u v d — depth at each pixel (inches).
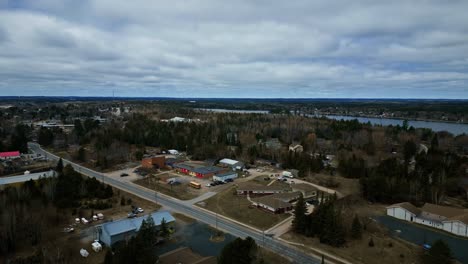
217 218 2620.6
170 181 3634.4
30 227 2133.4
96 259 1934.1
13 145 4958.2
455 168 3811.5
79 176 3289.9
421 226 2586.1
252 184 3422.7
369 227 2502.5
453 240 2326.5
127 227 2187.5
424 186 3221.0
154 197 3134.8
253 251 1828.2
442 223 2504.9
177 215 2674.7
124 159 4731.8
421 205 3090.6
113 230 2128.4
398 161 4232.3
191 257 1870.1
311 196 3225.9
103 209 2790.4
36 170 3976.4
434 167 3823.8
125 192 3275.1
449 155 4357.8
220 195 3211.1
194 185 3479.3
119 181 3676.2
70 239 2193.7
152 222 2132.1
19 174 3809.1
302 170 3941.9
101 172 4082.2
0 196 2517.2
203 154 4896.7
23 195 2667.3
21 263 1835.6
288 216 2672.2
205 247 2110.0
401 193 3196.4
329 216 2224.4
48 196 2795.3
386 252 2081.7
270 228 2439.7
